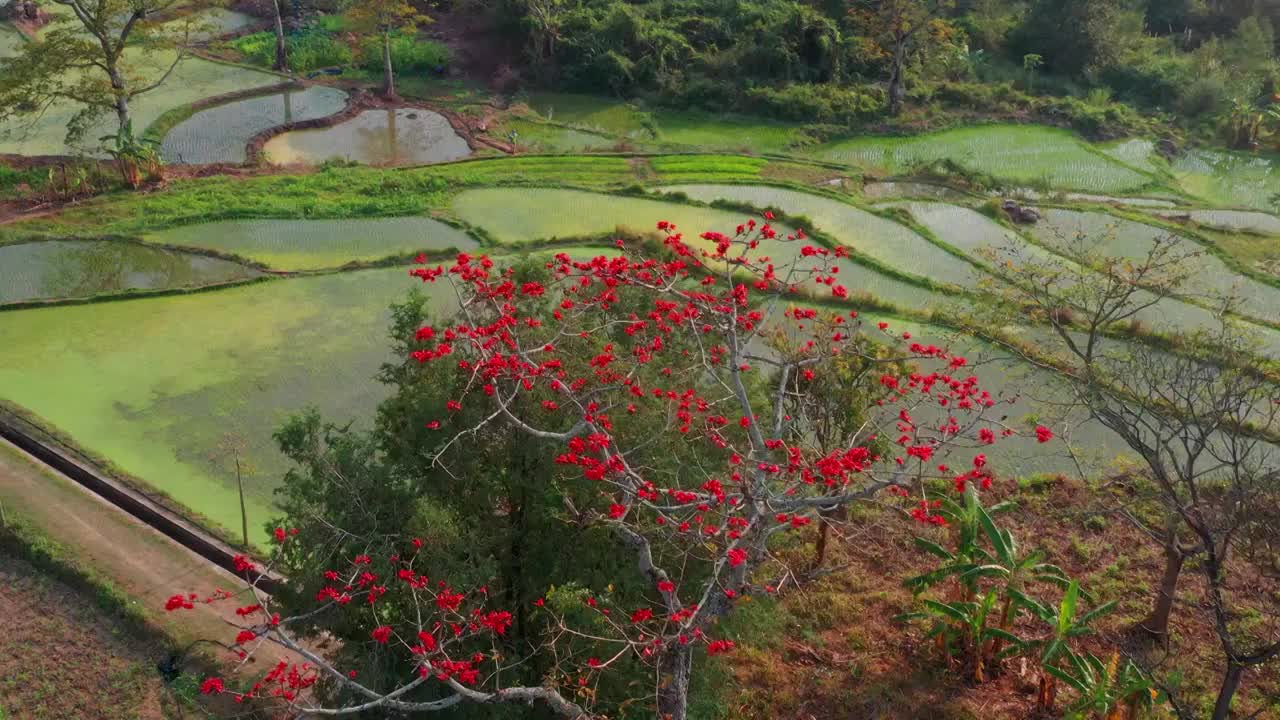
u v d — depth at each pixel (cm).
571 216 3809
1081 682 1611
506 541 1512
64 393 2617
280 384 2677
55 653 1778
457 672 1246
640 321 1653
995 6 5972
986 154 4706
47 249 3466
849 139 4909
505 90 5319
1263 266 3566
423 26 5966
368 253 3475
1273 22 5969
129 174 3947
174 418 2522
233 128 4666
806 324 2895
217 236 3588
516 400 1469
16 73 3834
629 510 1431
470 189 4069
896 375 2009
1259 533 1756
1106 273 2280
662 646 1209
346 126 4788
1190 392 1708
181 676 1719
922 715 1714
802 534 2145
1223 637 1505
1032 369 2675
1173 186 4422
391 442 1529
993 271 3409
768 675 1781
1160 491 1842
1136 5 6059
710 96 5197
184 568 1989
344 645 1547
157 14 6006
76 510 2131
